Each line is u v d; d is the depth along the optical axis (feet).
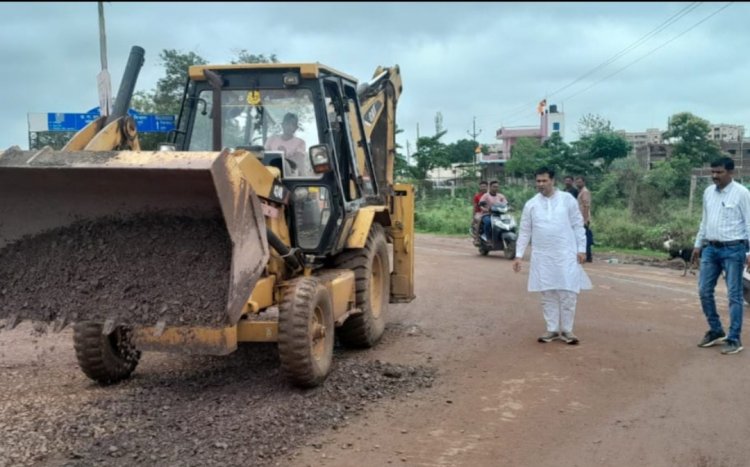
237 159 17.88
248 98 22.90
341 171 23.73
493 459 15.08
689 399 18.78
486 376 21.29
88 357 19.53
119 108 20.36
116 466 14.23
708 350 23.97
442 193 134.21
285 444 15.64
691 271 45.75
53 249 17.85
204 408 17.76
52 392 19.56
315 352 19.49
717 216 23.75
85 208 17.49
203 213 17.13
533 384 20.38
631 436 16.28
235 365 22.31
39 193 17.11
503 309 32.27
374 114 29.55
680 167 83.56
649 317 29.84
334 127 23.45
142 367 22.39
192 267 17.19
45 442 15.38
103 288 17.34
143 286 17.17
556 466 14.70
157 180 15.94
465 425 17.11
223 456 14.78
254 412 17.37
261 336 18.60
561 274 25.04
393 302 29.19
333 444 15.81
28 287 17.65
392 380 20.71
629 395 19.22
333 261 23.99
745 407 18.07
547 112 186.80
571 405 18.51
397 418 17.57
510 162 127.54
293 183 21.93
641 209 72.90
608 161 107.96
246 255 16.49
